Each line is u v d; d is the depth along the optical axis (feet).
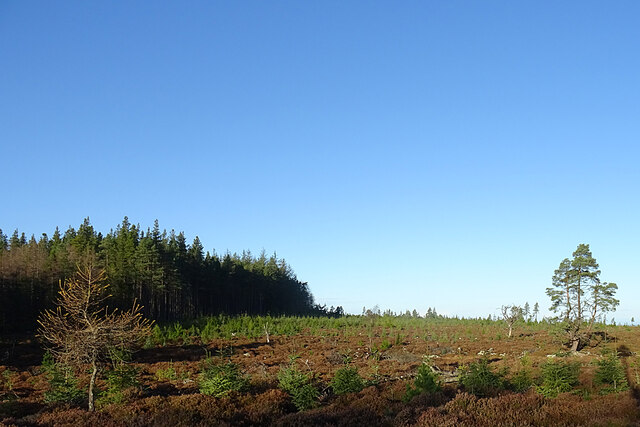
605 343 160.25
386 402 59.57
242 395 65.26
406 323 259.80
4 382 96.53
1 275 188.55
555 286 157.69
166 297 251.19
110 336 59.93
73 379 70.18
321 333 212.64
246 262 410.31
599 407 48.34
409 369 114.11
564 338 152.56
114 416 52.75
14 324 183.93
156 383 90.12
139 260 223.30
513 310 198.70
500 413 44.86
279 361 133.39
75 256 216.13
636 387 65.21
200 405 56.70
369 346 173.37
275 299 369.09
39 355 137.80
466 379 70.18
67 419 49.98
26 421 49.03
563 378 65.46
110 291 199.62
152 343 153.69
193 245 325.42
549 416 44.50
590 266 152.05
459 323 263.49
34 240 262.06
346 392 70.38
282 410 58.44
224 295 314.35
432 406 51.96
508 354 148.36
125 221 286.05
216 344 169.99
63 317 61.26
